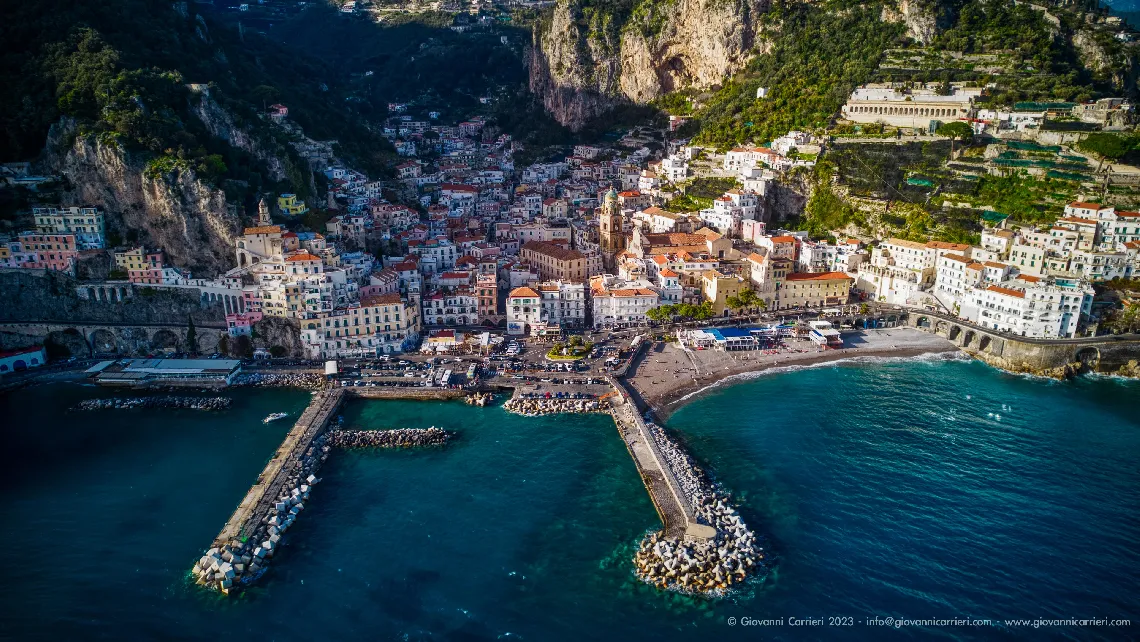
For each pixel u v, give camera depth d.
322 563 136.38
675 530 142.12
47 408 197.12
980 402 199.88
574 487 160.12
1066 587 128.50
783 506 150.75
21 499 155.38
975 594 126.81
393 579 132.12
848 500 153.12
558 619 122.38
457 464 170.00
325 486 161.12
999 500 153.50
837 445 175.38
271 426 187.00
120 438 181.38
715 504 149.00
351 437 179.50
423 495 157.75
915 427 185.00
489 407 199.12
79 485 161.00
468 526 147.12
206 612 124.38
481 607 125.19
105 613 123.50
